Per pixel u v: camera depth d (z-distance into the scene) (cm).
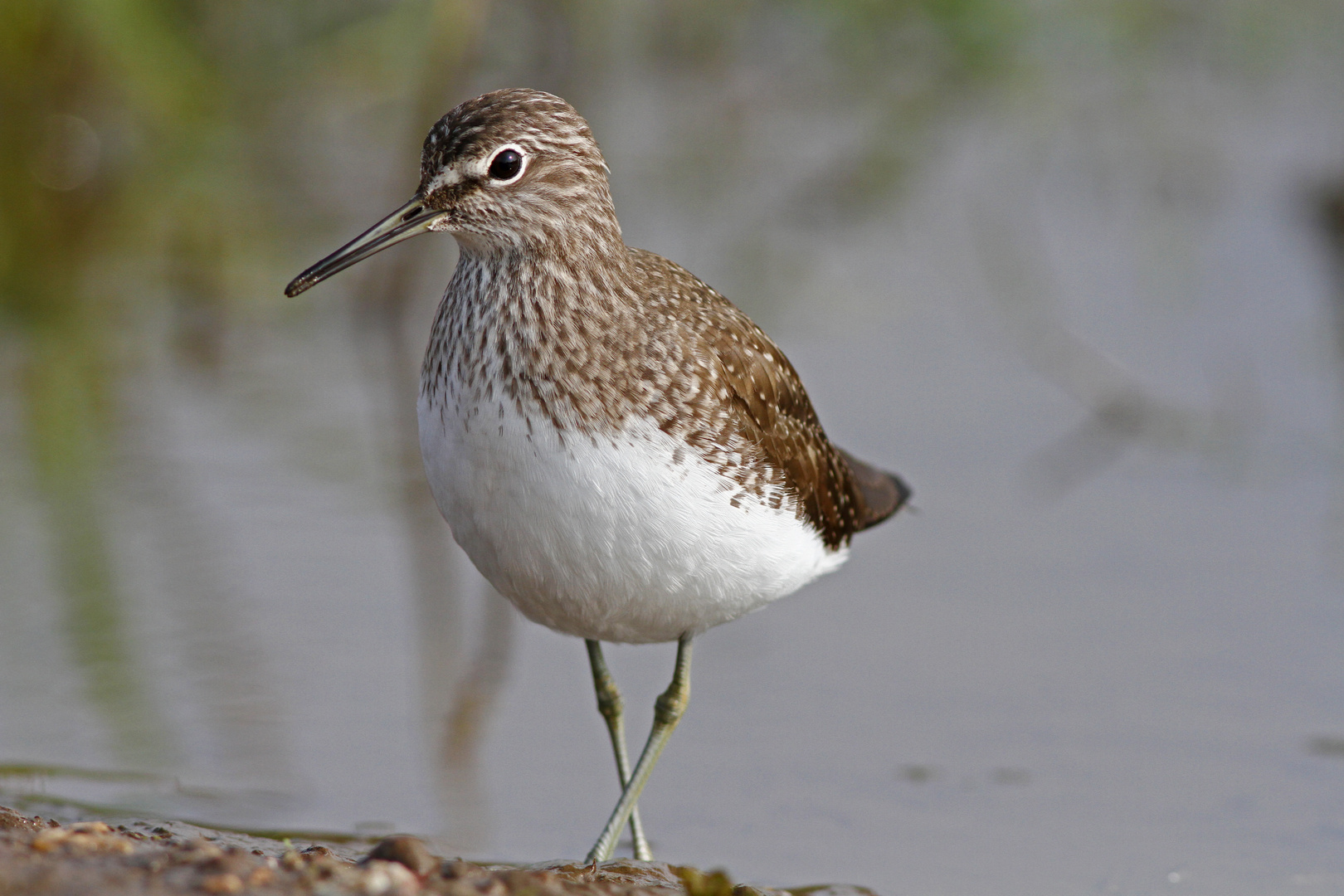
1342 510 1407
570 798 1041
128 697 1122
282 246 1878
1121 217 1986
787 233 1930
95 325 1733
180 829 895
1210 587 1295
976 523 1400
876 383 1622
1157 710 1129
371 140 2022
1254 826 996
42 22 1831
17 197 1873
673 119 2127
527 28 1977
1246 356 1673
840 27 2139
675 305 863
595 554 823
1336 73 2222
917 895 914
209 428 1531
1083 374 1630
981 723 1116
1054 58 2181
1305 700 1138
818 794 1039
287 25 1970
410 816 1004
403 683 1173
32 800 980
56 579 1268
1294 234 1939
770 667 1197
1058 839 988
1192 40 2212
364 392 1619
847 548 988
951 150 2130
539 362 813
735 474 832
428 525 1391
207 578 1284
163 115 1920
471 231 843
